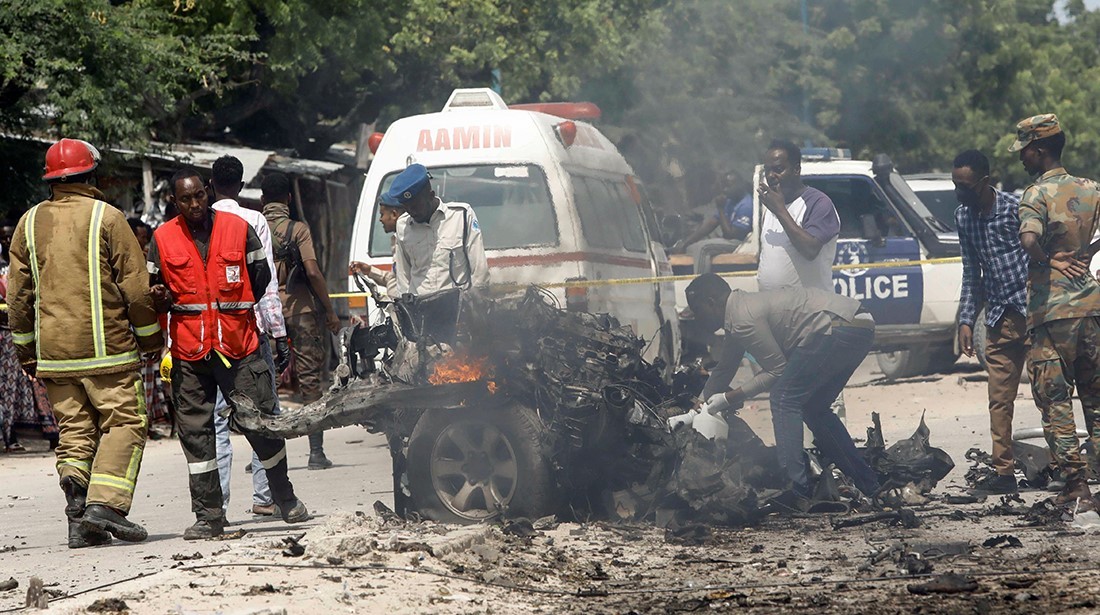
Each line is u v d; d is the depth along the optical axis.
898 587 17.56
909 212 52.28
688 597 17.36
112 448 23.38
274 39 75.19
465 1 83.62
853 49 100.94
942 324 52.25
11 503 31.66
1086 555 19.50
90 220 23.44
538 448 23.00
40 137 56.31
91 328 23.36
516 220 37.06
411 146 38.12
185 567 18.78
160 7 67.44
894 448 27.61
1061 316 23.36
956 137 111.88
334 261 82.69
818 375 25.05
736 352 25.30
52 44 51.47
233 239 23.75
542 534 22.20
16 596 17.97
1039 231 23.48
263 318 26.62
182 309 23.44
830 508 24.39
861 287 51.91
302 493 29.77
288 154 86.00
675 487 23.30
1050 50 133.50
